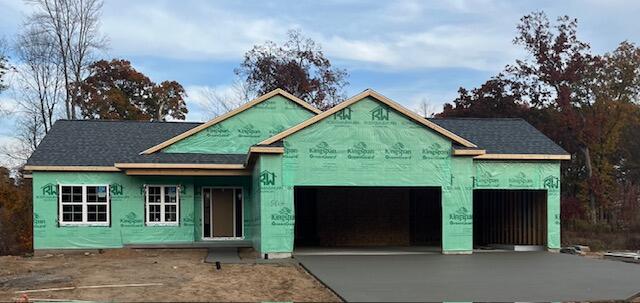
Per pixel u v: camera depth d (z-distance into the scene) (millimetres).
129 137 23031
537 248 20125
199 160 21031
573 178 43406
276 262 16422
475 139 21281
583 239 33688
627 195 40312
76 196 20391
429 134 18469
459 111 44531
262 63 45594
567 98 41094
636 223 36906
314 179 17828
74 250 20188
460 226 18594
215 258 17500
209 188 21750
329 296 11227
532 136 21875
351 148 18062
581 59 41219
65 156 20828
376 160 18141
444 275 13672
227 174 20734
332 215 22656
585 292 11500
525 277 13430
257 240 18609
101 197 20578
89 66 41500
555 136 41250
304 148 17859
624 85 44094
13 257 19172
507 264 15875
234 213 21875
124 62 44500
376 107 18250
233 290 11828
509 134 22031
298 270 14930
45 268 15875
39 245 19984
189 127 24578
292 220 17625
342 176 17969
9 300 11078
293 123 22531
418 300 10484
